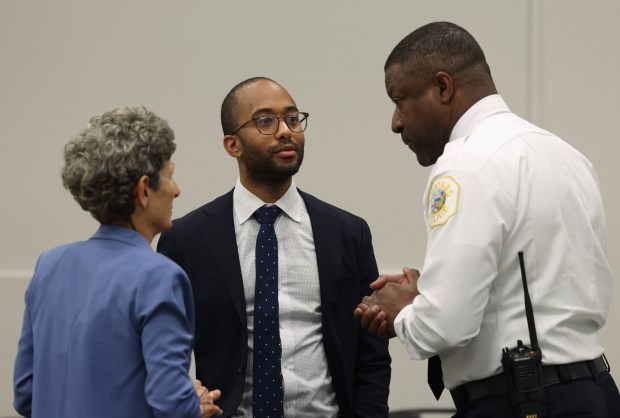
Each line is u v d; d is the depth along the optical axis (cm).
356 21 599
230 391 338
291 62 600
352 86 600
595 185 289
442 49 288
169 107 600
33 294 266
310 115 601
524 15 600
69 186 257
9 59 602
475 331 257
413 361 592
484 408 268
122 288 246
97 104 601
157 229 269
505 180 262
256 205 356
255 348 340
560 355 263
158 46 600
